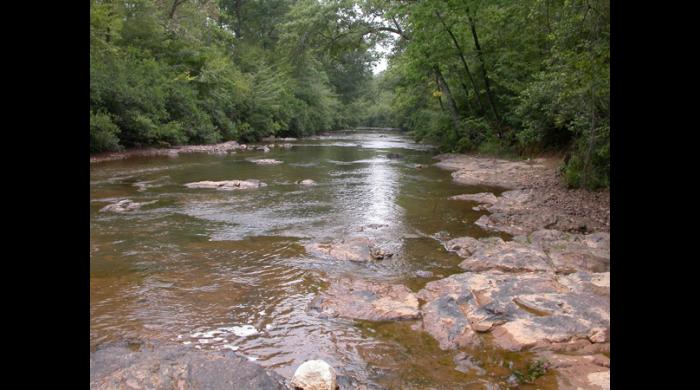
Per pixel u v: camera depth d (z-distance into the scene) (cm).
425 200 1209
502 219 953
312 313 521
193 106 2741
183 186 1356
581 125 1209
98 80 2042
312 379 363
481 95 2548
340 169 1844
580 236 817
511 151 2194
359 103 6681
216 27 3497
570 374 394
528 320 479
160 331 470
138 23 2759
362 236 841
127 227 884
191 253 732
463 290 554
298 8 3102
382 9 2811
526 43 1945
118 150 2144
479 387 380
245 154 2441
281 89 3812
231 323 494
